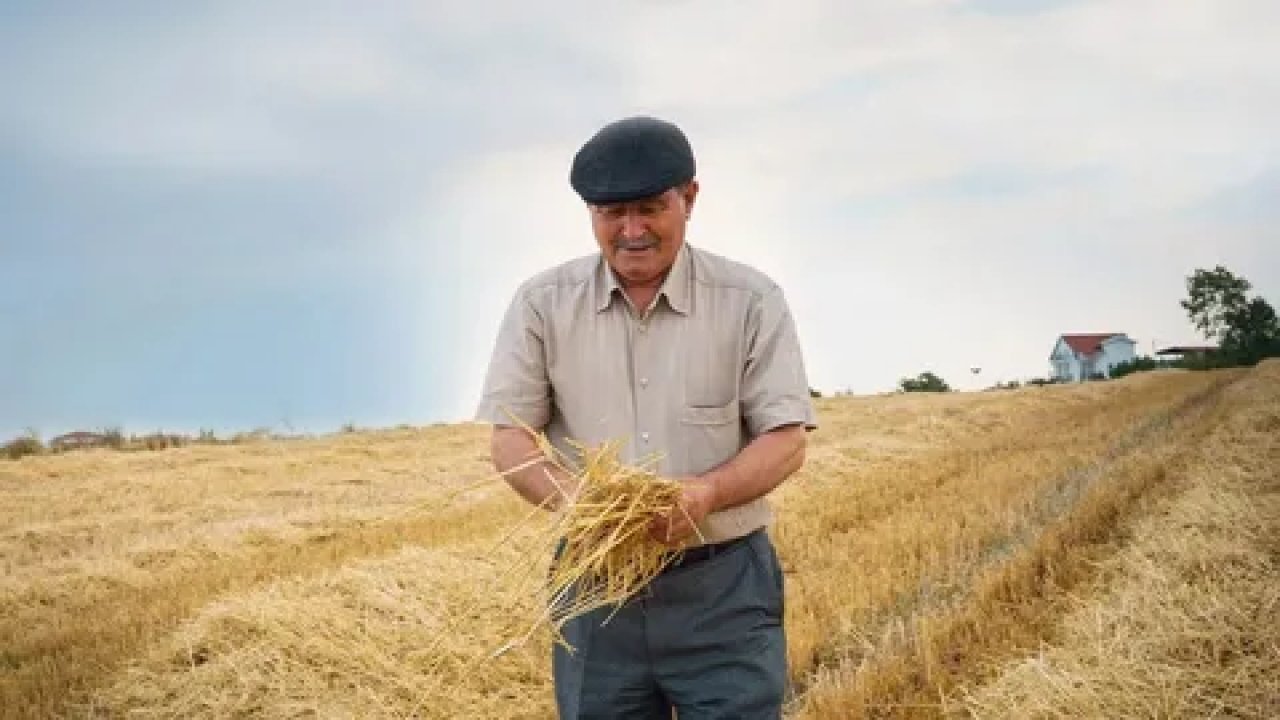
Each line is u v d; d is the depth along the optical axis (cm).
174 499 1498
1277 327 8756
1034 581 832
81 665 728
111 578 973
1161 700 593
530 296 333
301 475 1759
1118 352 9556
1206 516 947
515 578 320
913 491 1371
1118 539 966
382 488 1599
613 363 325
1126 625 684
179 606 862
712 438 326
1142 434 2050
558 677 344
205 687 652
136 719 641
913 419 2769
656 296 320
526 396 333
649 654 328
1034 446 1931
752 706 326
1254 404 2292
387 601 716
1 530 1262
